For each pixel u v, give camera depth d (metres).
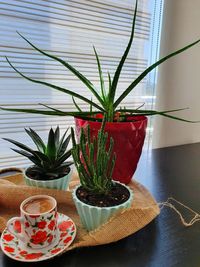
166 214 0.40
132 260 0.30
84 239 0.31
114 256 0.31
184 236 0.35
